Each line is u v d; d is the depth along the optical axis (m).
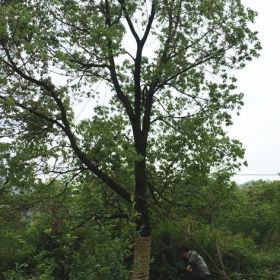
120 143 14.57
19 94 14.42
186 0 15.30
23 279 5.54
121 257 5.71
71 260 5.71
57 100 14.55
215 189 16.80
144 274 13.96
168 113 16.75
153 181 17.36
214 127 16.27
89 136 14.43
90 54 15.00
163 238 18.88
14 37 12.15
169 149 16.69
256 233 23.83
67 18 14.45
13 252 15.64
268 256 19.77
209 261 18.69
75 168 15.50
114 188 15.59
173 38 15.84
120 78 16.20
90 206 15.70
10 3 12.64
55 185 14.78
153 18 15.57
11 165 13.34
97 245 5.85
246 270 18.91
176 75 15.62
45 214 8.18
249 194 31.78
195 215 17.34
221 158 16.39
